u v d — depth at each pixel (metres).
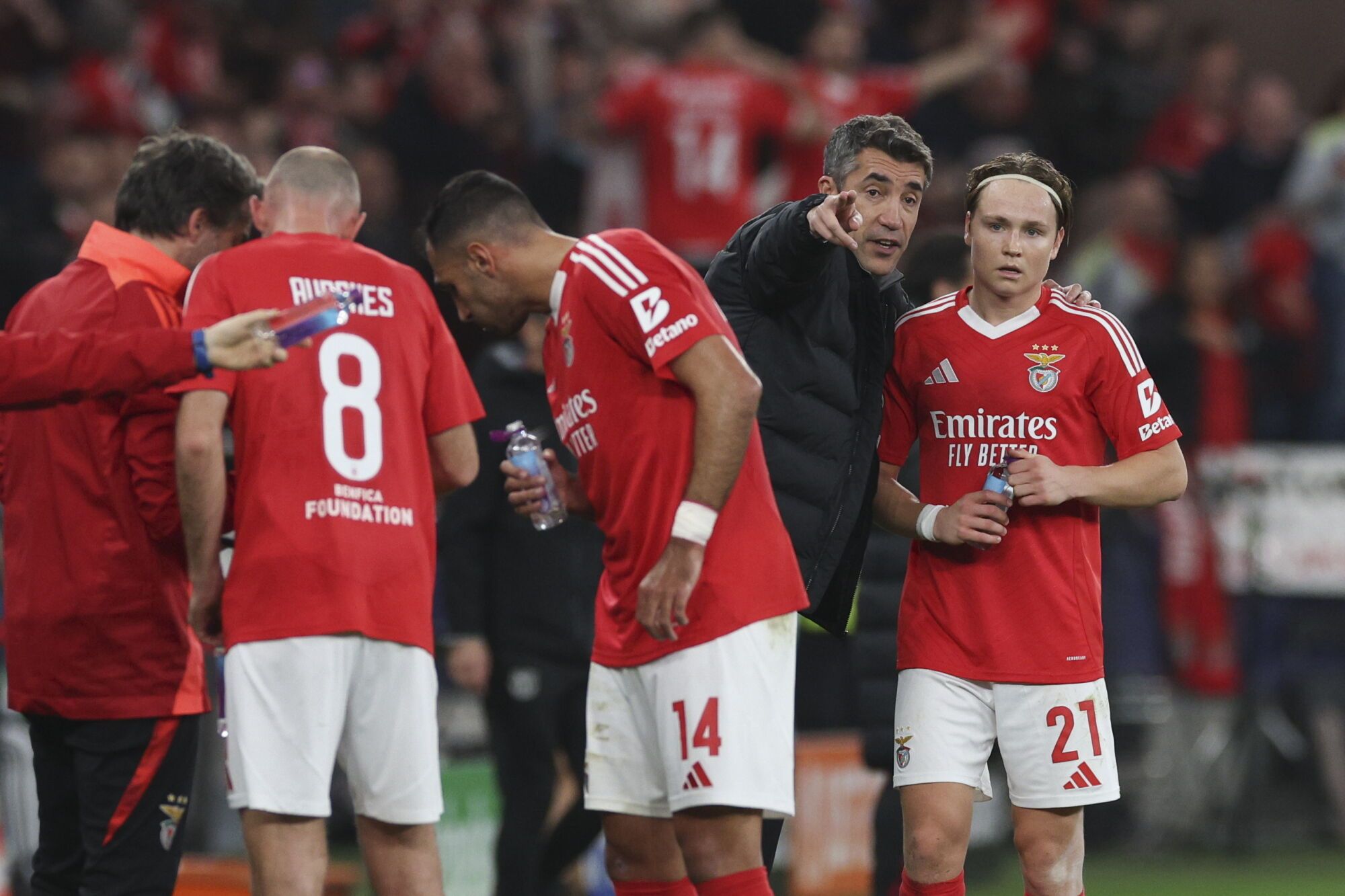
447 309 30.27
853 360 15.36
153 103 36.91
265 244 14.21
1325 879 28.31
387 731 14.15
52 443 14.48
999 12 40.97
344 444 13.91
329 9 44.56
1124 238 35.88
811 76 36.16
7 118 35.12
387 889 14.54
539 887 20.97
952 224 29.52
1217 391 33.62
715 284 15.29
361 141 38.34
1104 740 15.18
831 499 15.19
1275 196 41.62
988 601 15.12
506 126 39.16
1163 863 29.95
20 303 15.30
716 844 13.53
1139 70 45.06
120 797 14.62
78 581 14.43
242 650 13.65
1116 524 31.28
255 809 13.66
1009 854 28.92
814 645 23.61
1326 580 32.66
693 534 12.98
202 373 12.79
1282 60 49.28
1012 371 15.12
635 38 39.38
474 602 21.30
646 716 13.86
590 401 13.66
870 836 24.05
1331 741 32.72
